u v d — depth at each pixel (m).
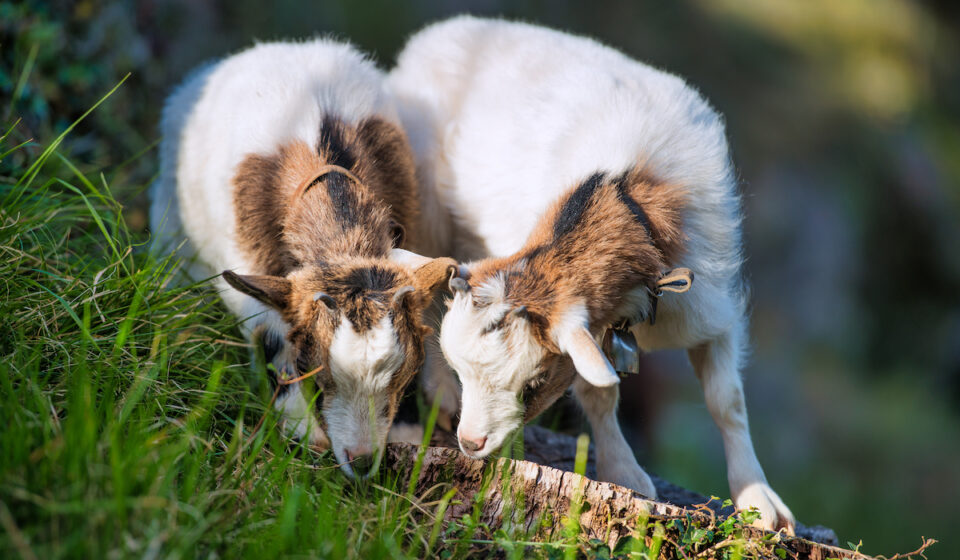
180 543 4.64
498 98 8.35
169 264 8.34
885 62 29.67
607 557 5.55
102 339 6.30
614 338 6.79
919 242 28.47
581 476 5.89
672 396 20.44
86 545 4.44
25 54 9.43
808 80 27.62
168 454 5.09
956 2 33.66
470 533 5.65
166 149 9.05
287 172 7.37
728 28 26.73
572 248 6.43
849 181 27.36
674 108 7.44
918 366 28.17
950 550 22.20
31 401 5.42
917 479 24.20
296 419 6.59
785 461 23.80
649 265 6.59
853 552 6.13
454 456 6.11
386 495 5.93
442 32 9.52
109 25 10.88
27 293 6.43
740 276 7.75
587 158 7.05
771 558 5.82
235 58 8.91
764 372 25.20
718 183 7.27
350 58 8.55
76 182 8.88
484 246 8.18
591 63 8.16
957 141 30.08
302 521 5.19
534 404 6.41
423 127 8.75
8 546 4.36
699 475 19.30
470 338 6.06
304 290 6.50
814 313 26.39
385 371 6.23
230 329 7.73
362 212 7.15
